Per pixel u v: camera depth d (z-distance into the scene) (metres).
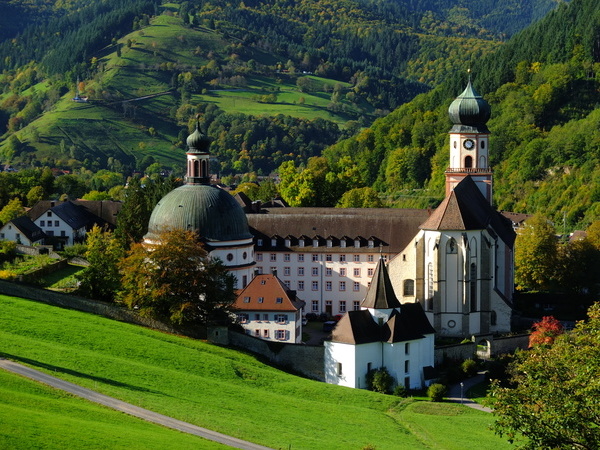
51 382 171.38
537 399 133.00
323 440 167.38
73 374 181.12
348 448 163.75
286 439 163.25
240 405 184.88
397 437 179.88
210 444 149.75
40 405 152.38
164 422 160.25
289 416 183.12
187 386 191.50
